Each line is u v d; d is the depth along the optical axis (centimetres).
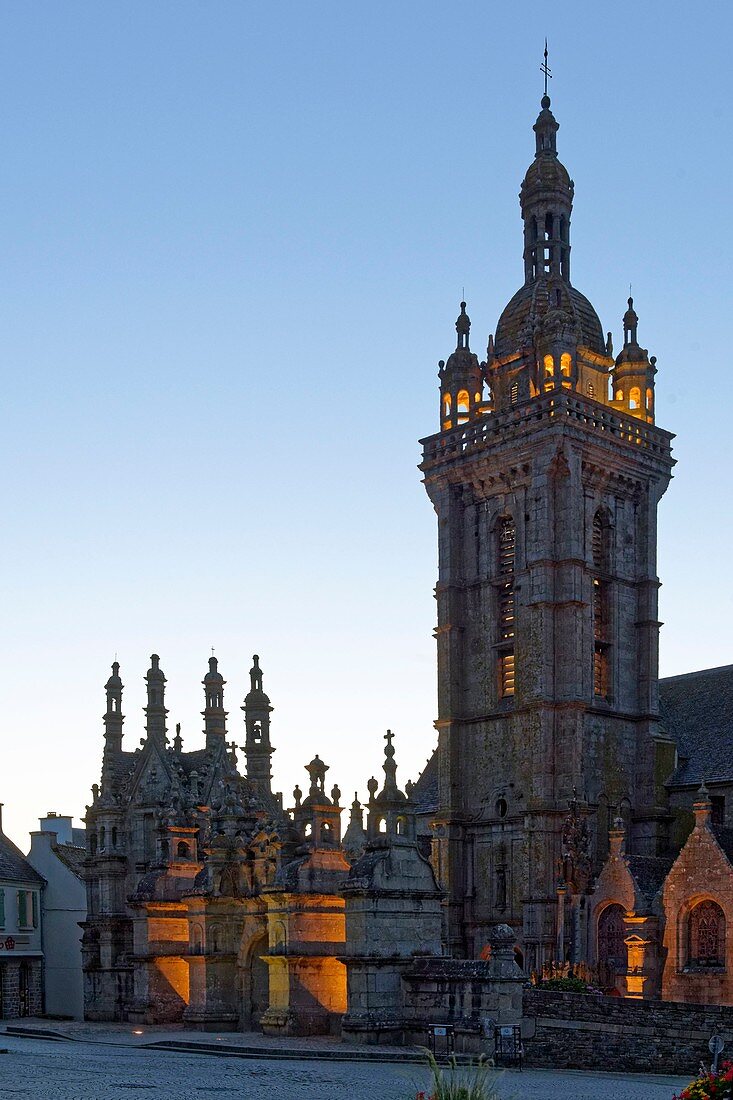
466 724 9688
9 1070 4834
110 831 9444
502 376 10069
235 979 6944
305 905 6291
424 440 10212
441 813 9500
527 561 9419
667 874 7694
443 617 9869
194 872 8012
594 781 9112
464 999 5512
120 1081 4419
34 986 10112
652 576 9738
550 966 7756
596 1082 4678
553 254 10375
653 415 10125
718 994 7156
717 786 9050
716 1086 2817
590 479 9531
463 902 9381
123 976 9194
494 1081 3180
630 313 10300
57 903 10306
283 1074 4672
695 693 10081
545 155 10556
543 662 9119
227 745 9831
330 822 6550
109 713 10225
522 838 9044
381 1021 5712
